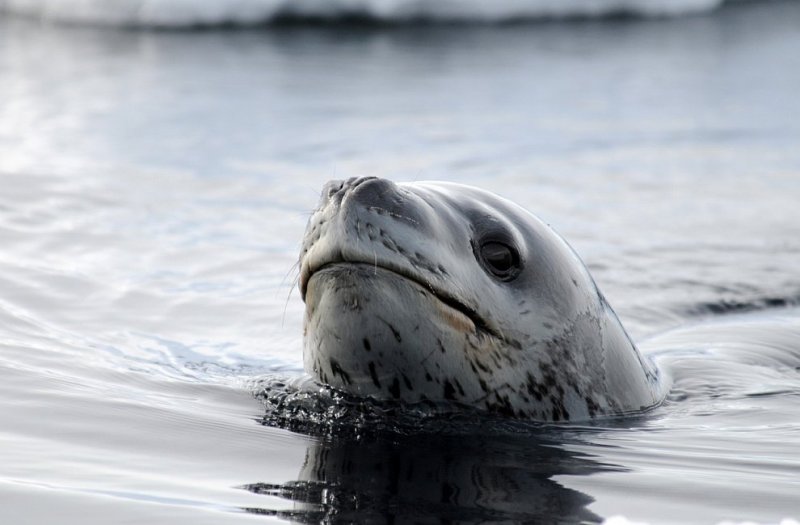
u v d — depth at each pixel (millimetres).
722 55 67625
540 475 15055
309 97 54531
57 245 29938
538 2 77250
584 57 66375
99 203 35031
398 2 73312
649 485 14773
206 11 71375
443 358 16547
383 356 16328
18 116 48781
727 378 22141
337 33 71625
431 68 62406
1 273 26875
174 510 12891
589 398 18562
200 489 13727
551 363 17938
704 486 14781
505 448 16344
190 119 49406
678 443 17312
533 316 17719
